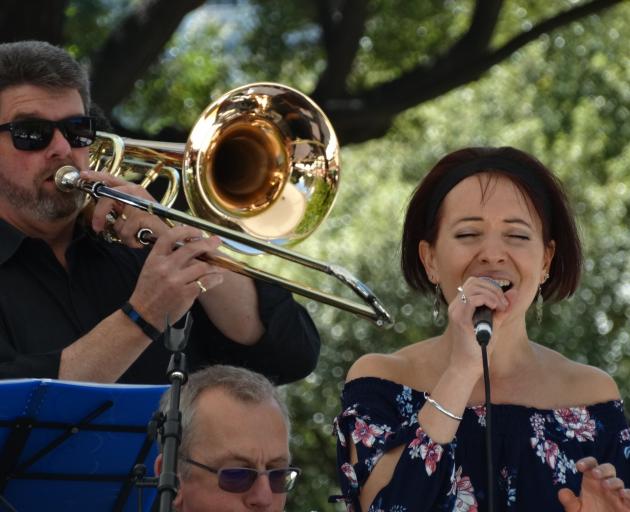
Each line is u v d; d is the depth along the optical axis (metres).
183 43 27.19
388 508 7.71
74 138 9.54
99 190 9.35
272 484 7.47
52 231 9.77
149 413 7.79
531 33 20.94
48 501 8.05
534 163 8.48
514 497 7.97
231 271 9.52
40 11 18.27
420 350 8.54
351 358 28.94
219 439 7.43
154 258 9.02
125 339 8.94
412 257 8.65
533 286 8.24
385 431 8.11
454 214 8.32
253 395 7.56
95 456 7.93
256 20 26.39
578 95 26.31
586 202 28.56
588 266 28.83
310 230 10.13
